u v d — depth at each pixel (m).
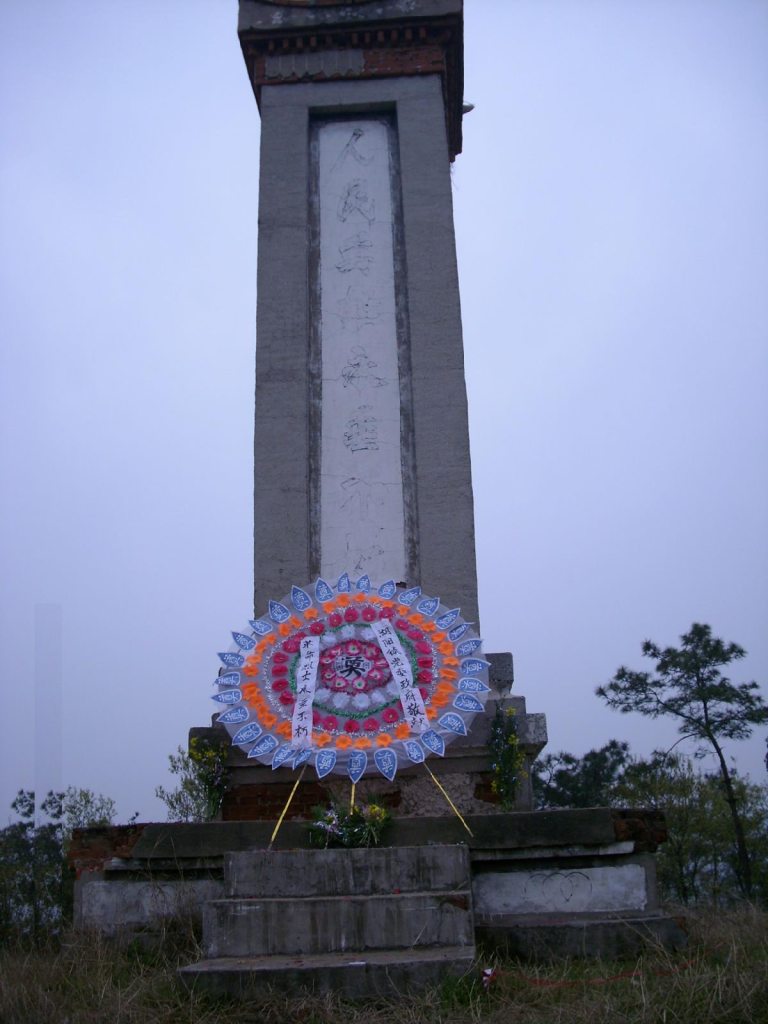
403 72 13.70
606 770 24.30
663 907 8.77
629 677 20.34
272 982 6.62
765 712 19.50
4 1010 6.39
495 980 6.72
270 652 9.60
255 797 9.90
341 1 13.85
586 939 7.65
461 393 12.05
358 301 12.69
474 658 9.54
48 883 13.16
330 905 7.21
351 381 12.30
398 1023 6.17
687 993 6.12
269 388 12.16
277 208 13.08
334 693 9.27
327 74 13.73
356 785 9.92
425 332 12.38
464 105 15.70
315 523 11.71
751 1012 5.91
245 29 13.82
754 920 8.42
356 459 11.95
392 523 11.67
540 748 10.20
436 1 13.75
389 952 7.04
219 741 9.97
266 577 11.42
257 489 11.75
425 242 12.81
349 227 13.09
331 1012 6.32
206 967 6.73
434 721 9.06
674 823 21.30
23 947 8.80
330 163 13.49
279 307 12.55
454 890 7.46
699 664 19.97
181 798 16.66
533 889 8.16
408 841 8.22
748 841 21.59
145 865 8.37
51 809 14.45
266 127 13.54
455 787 9.90
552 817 8.26
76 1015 6.30
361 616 9.88
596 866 8.20
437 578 11.35
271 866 7.57
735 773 21.42
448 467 11.74
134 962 7.69
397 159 13.47
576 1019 5.96
